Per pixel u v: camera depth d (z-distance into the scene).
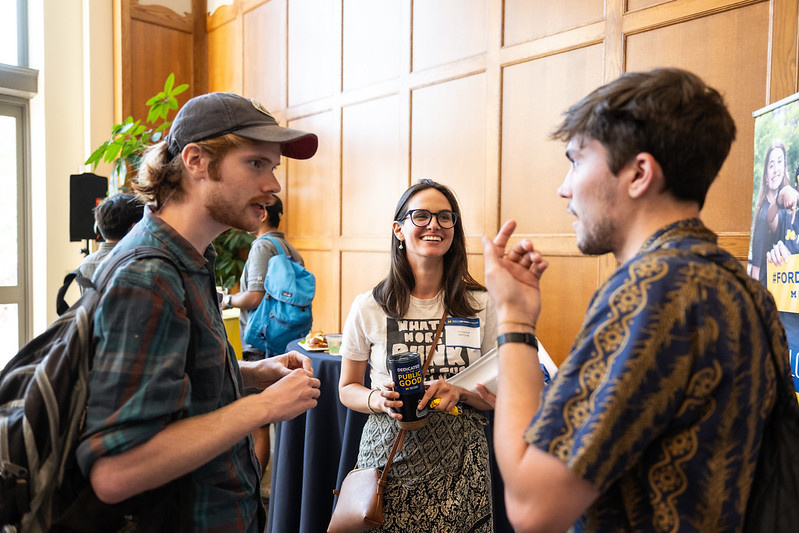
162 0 5.41
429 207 1.56
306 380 1.03
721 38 2.33
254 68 5.13
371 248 4.05
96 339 0.86
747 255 2.24
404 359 1.35
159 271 0.90
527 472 0.62
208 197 1.00
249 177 1.01
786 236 1.67
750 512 0.67
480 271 3.31
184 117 1.00
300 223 4.76
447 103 3.50
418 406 1.37
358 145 4.16
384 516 1.44
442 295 1.60
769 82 2.17
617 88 0.70
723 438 0.60
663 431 0.62
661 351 0.59
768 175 1.77
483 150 3.29
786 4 2.12
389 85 3.86
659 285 0.61
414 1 3.68
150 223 1.00
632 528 0.63
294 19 4.68
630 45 2.63
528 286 0.81
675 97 0.66
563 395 0.62
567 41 2.86
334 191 4.36
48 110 4.93
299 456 2.23
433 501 1.42
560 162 2.91
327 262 4.47
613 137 0.69
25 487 0.83
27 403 0.84
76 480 0.88
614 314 0.62
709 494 0.60
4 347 5.02
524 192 3.09
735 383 0.61
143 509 0.89
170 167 1.01
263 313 3.03
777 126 1.73
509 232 0.85
